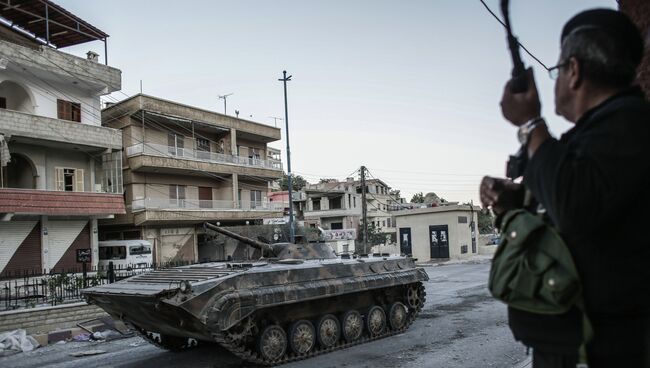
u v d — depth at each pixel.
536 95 1.63
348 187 54.19
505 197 1.82
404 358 8.72
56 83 23.23
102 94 24.77
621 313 1.50
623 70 1.59
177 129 30.52
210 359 9.44
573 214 1.41
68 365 9.32
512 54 1.69
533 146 1.58
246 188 34.47
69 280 14.38
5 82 21.78
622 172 1.39
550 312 1.54
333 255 12.47
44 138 21.73
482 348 9.16
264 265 9.73
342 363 8.64
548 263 1.54
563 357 1.56
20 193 21.31
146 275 9.78
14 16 23.78
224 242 31.31
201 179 31.80
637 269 1.48
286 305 9.18
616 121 1.48
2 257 21.64
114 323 12.91
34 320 11.97
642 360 1.52
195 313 7.74
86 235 24.78
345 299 10.33
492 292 1.73
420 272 12.09
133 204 27.66
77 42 26.70
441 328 11.44
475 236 38.84
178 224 29.81
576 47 1.64
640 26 2.72
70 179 24.39
